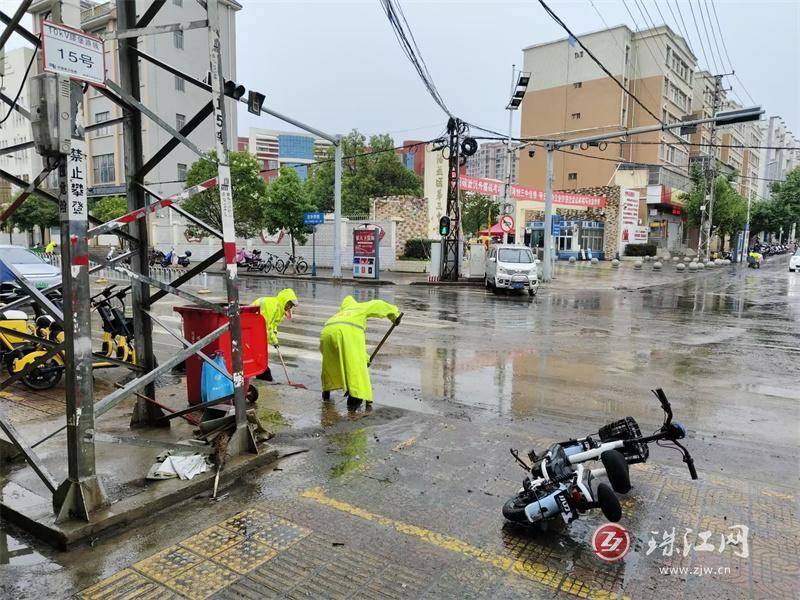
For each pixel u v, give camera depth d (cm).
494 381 757
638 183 4728
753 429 572
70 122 320
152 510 366
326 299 1742
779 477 447
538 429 557
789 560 323
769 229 6316
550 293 2047
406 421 571
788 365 880
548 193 2412
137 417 521
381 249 3005
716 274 3212
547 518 340
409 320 1320
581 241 4334
